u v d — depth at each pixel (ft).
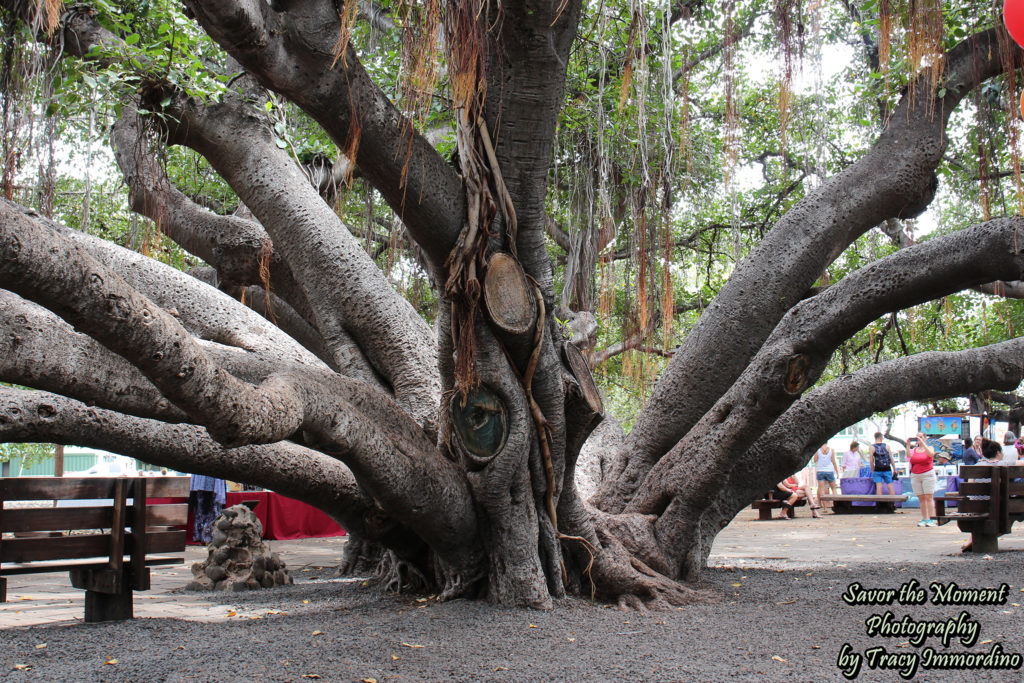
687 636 16.08
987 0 23.09
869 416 24.25
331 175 30.63
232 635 16.12
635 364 21.70
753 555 30.99
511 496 19.35
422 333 23.18
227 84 24.35
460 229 17.42
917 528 42.47
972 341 47.44
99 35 22.41
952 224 37.06
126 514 18.19
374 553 26.99
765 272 24.75
